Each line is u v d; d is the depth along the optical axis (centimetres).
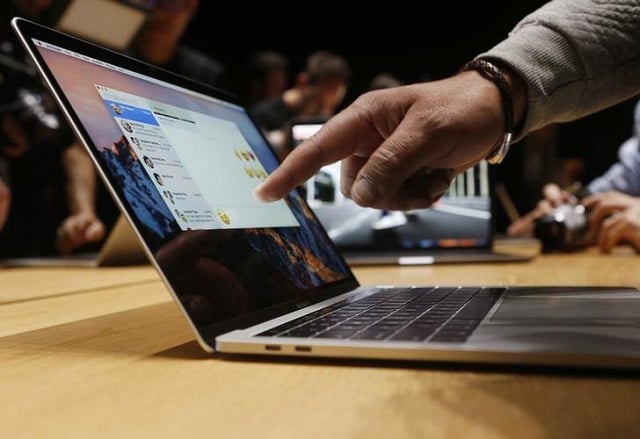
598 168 423
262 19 560
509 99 58
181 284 43
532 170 398
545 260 122
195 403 33
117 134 48
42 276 112
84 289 91
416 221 130
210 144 61
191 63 242
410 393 33
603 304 52
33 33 46
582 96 64
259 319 49
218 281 47
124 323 59
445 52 579
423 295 61
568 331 40
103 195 231
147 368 41
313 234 71
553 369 36
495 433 27
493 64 60
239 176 62
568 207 141
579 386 33
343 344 39
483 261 117
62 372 40
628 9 64
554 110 63
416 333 41
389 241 130
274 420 30
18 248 221
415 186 63
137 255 133
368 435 28
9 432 30
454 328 42
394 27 573
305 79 297
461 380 35
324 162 56
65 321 61
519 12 538
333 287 66
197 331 42
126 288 92
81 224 198
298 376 37
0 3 170
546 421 28
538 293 60
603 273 95
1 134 171
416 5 548
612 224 132
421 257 120
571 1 65
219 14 547
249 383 36
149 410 32
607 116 420
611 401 31
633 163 194
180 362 42
